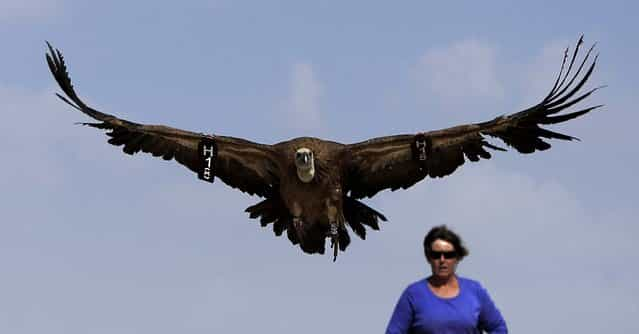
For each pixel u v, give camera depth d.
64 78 20.69
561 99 19.83
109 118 21.03
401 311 9.63
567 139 20.09
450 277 9.62
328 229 21.16
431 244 9.53
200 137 21.36
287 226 21.72
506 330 9.69
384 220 21.31
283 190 21.33
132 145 21.42
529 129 20.47
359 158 21.38
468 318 9.50
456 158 21.16
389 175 21.53
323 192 21.05
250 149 21.47
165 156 21.50
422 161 21.03
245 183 21.83
